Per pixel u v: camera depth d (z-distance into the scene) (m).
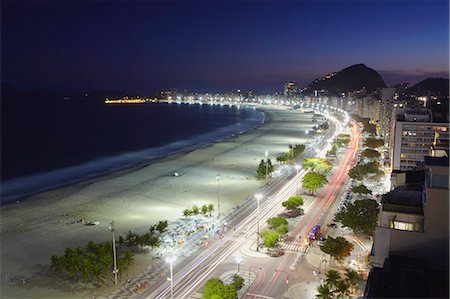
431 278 67.38
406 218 84.81
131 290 104.31
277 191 190.25
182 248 128.38
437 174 77.56
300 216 154.25
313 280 106.69
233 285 95.31
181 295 101.56
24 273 115.06
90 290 104.94
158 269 115.12
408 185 104.25
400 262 76.56
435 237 77.31
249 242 131.38
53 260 109.38
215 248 127.56
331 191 187.25
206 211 157.50
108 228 148.12
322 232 137.88
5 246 133.50
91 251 115.25
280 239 132.00
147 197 187.12
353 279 96.25
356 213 133.25
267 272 111.50
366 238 132.00
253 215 157.12
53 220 158.00
